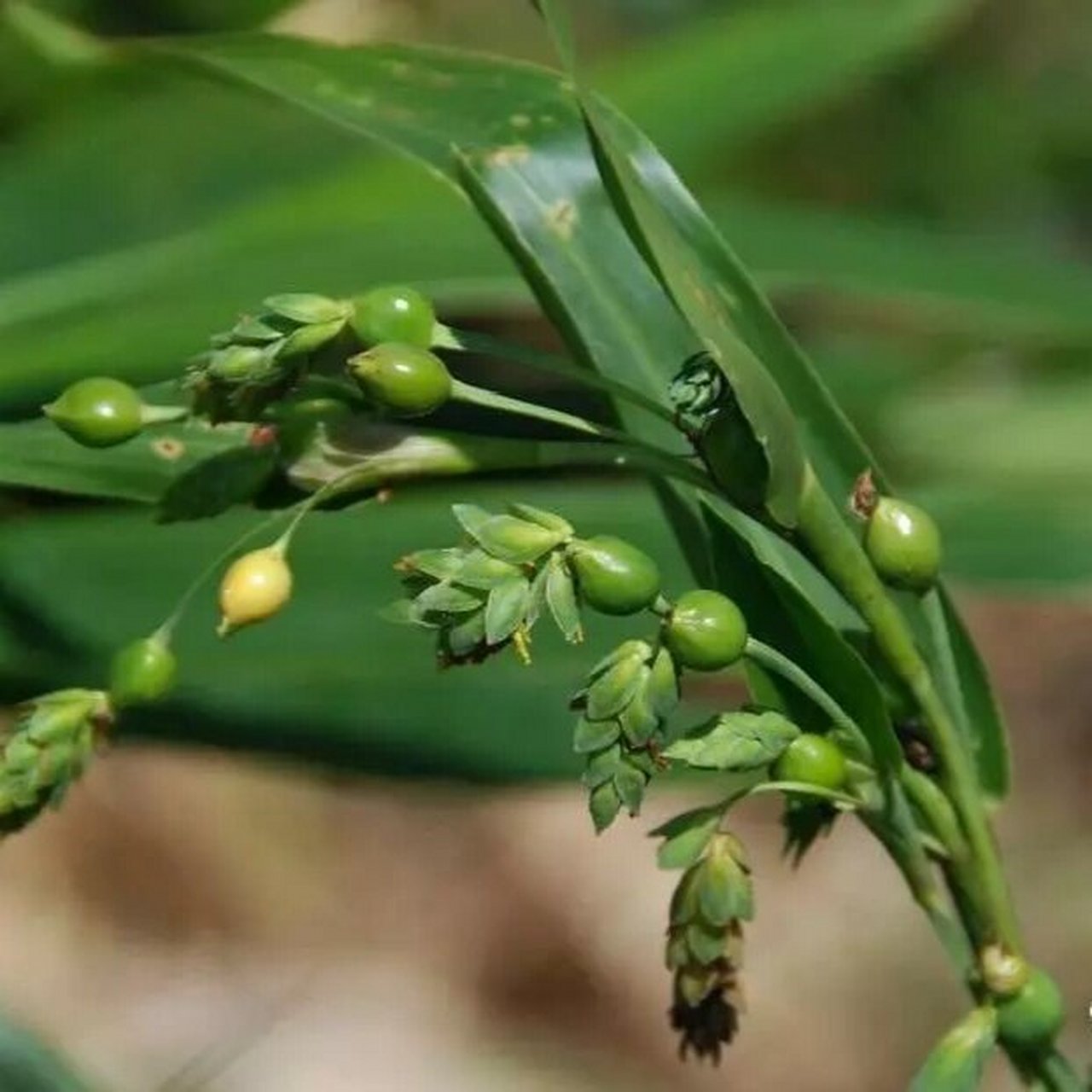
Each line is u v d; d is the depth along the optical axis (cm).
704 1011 68
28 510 86
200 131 97
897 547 68
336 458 69
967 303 94
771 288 92
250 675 86
